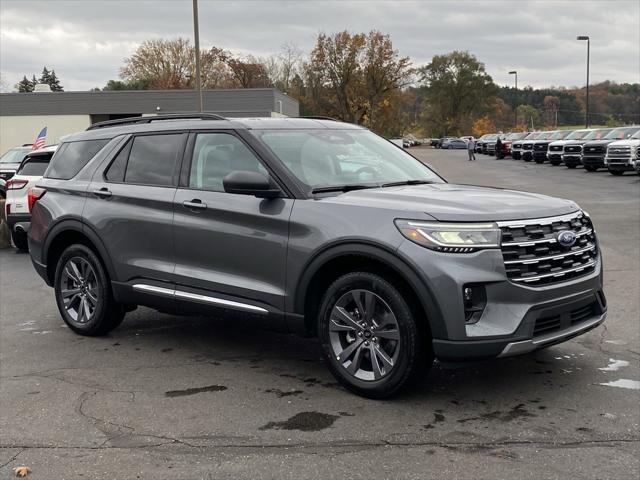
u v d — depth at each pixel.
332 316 4.41
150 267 5.34
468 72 103.31
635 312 6.35
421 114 108.38
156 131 5.61
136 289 5.46
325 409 4.19
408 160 5.62
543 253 4.09
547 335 4.09
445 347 3.91
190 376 4.91
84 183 5.97
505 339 3.89
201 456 3.58
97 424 4.05
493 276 3.90
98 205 5.75
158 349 5.62
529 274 4.02
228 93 45.56
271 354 5.41
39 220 6.30
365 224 4.16
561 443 3.62
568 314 4.21
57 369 5.15
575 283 4.20
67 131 46.09
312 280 4.45
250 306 4.73
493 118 110.75
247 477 3.33
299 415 4.10
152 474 3.39
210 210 4.93
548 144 37.59
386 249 4.02
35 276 9.63
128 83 76.75
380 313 4.22
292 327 4.57
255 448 3.66
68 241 6.25
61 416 4.20
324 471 3.37
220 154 5.08
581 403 4.18
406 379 4.12
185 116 5.54
